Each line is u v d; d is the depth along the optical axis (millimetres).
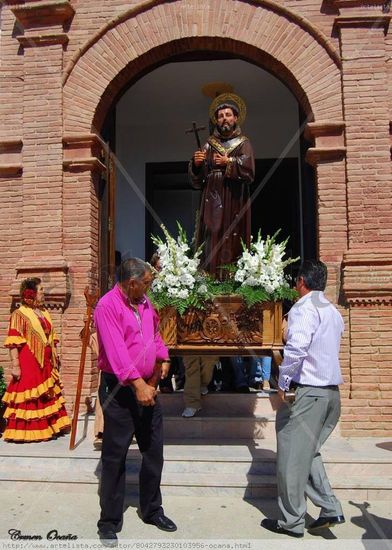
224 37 6340
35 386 5426
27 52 6535
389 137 6070
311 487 3773
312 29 6227
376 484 4465
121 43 6449
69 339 6160
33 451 5004
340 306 5938
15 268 6336
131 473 4703
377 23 6145
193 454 4797
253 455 4781
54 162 6371
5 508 4281
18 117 6570
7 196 6520
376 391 5719
